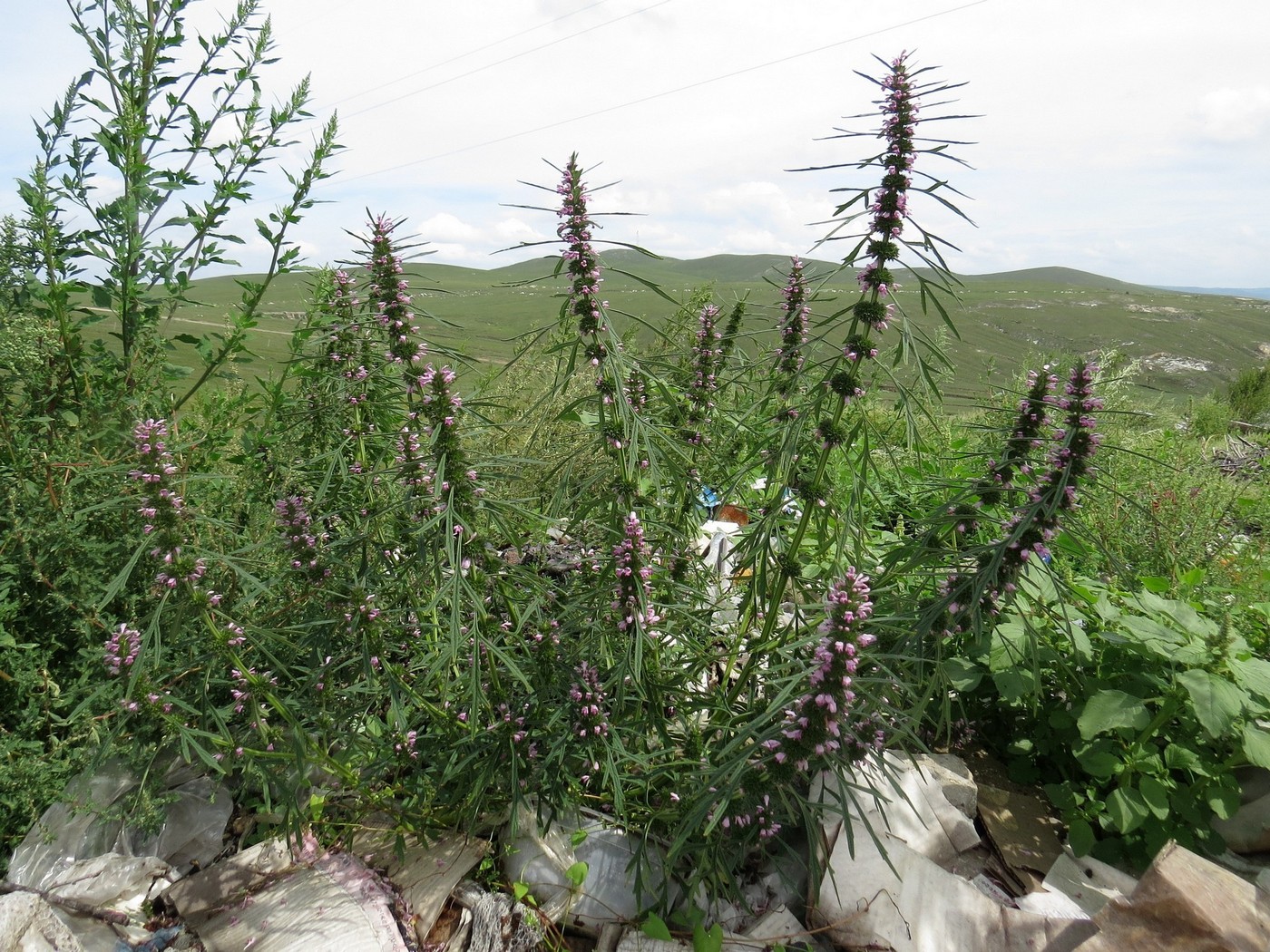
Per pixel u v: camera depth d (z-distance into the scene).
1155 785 2.70
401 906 2.39
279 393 3.49
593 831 2.65
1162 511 4.54
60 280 3.34
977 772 3.26
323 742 2.48
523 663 2.55
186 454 3.26
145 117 3.50
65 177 3.32
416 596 2.50
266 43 3.60
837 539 2.56
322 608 2.58
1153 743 2.89
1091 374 2.23
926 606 2.60
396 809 2.58
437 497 2.10
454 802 2.63
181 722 2.28
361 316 2.93
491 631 2.48
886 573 2.66
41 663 2.84
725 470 3.30
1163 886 2.05
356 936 2.26
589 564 2.86
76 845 2.58
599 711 2.36
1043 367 2.36
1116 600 3.60
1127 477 5.19
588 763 2.57
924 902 2.30
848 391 2.30
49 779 2.53
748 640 2.94
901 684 2.19
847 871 2.41
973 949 2.20
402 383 2.86
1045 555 2.29
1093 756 2.83
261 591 2.37
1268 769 2.80
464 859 2.54
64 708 2.81
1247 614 3.65
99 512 3.03
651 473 2.31
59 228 3.35
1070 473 2.25
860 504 2.39
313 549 2.46
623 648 2.53
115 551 3.04
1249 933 1.92
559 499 2.48
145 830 2.60
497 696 2.52
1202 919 1.96
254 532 3.18
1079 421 2.23
